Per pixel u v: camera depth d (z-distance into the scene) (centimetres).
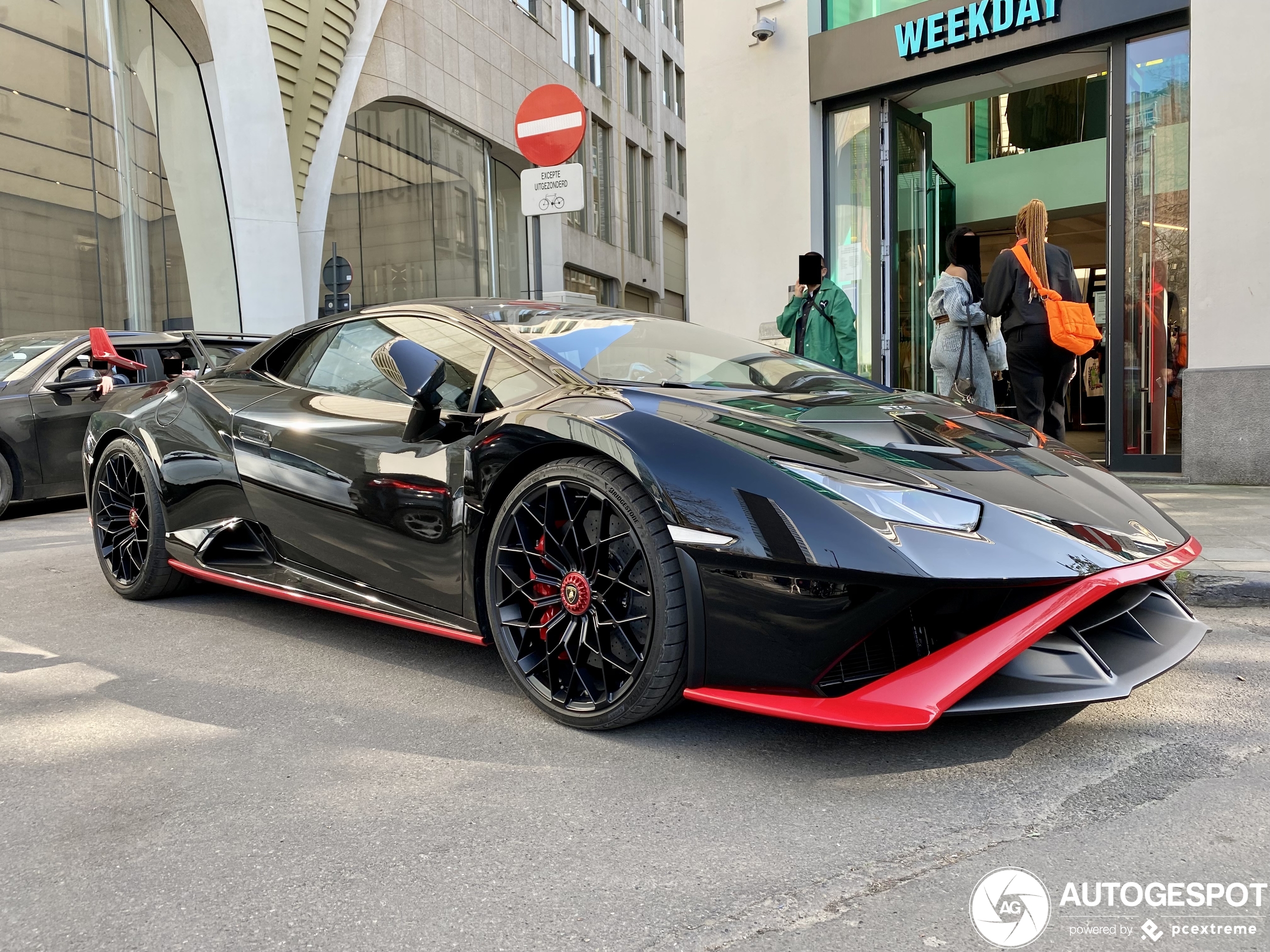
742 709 187
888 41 684
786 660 184
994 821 163
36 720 226
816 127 730
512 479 229
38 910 142
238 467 301
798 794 176
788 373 286
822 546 177
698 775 187
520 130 638
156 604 343
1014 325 460
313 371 303
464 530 232
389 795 181
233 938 133
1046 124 875
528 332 261
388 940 132
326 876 150
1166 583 234
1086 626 195
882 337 722
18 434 579
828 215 743
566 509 212
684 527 190
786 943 128
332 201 1614
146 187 1311
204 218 1341
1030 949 125
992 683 182
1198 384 568
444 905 141
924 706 170
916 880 144
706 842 158
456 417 239
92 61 1258
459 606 238
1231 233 557
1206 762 185
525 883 147
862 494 186
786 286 745
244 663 269
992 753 193
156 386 363
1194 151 566
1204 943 125
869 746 199
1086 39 616
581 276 2552
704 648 193
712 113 773
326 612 331
